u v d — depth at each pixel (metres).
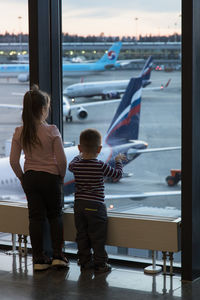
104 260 3.28
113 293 2.90
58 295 2.87
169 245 3.15
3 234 4.11
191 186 3.04
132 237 3.26
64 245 3.79
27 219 3.63
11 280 3.15
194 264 3.12
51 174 3.24
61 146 3.24
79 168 3.22
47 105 3.29
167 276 3.21
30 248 3.88
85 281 3.12
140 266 3.43
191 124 3.00
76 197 3.28
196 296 2.84
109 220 3.33
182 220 3.09
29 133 3.21
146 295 2.86
